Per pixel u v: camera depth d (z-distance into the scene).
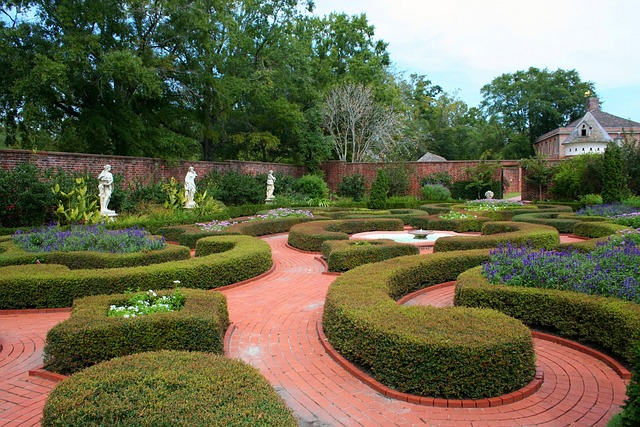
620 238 8.04
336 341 4.51
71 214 11.95
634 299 4.58
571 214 14.85
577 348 4.64
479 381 3.49
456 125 46.19
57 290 6.13
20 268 6.68
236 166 22.11
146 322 4.18
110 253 7.89
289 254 10.75
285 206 20.83
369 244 9.23
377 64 31.16
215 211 16.67
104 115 17.03
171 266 6.77
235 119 24.42
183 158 19.23
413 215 15.44
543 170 21.84
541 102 41.97
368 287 5.43
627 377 3.91
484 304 5.39
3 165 12.20
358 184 25.72
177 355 3.34
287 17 23.75
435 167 25.14
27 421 3.27
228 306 6.33
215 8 19.14
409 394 3.59
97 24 15.70
